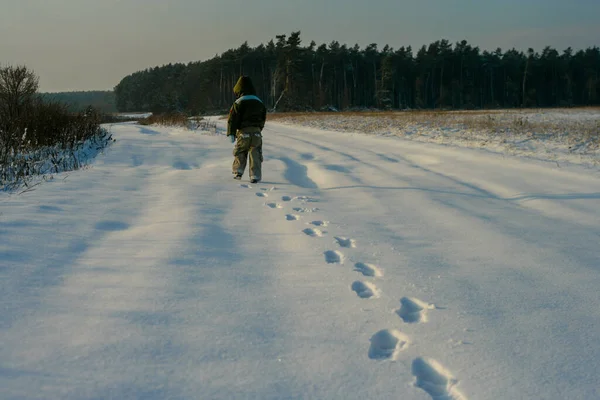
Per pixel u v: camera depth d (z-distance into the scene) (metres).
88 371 1.72
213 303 2.40
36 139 9.43
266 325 2.16
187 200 5.15
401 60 90.38
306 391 1.64
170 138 14.30
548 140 12.36
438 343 2.00
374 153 10.67
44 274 2.76
